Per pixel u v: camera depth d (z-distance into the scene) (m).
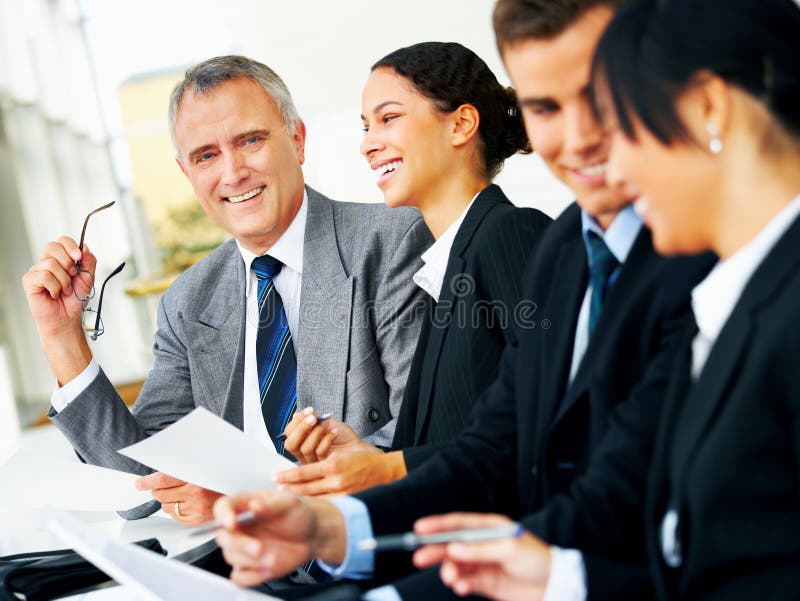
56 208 7.64
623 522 1.06
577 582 0.94
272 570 1.08
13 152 7.32
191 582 1.04
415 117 1.74
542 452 1.21
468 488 1.30
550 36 1.09
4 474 1.79
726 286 0.91
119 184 9.71
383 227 2.11
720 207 0.90
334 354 2.06
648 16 0.89
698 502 0.88
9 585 1.30
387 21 5.76
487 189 1.71
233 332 2.16
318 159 5.23
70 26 9.03
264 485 1.51
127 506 1.76
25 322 7.04
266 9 5.79
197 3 9.96
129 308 8.25
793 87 0.86
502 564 0.94
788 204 0.88
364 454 1.51
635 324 1.14
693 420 0.90
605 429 1.13
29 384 6.86
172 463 1.50
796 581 0.85
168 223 10.71
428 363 1.67
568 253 1.27
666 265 1.13
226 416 2.12
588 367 1.17
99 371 2.06
